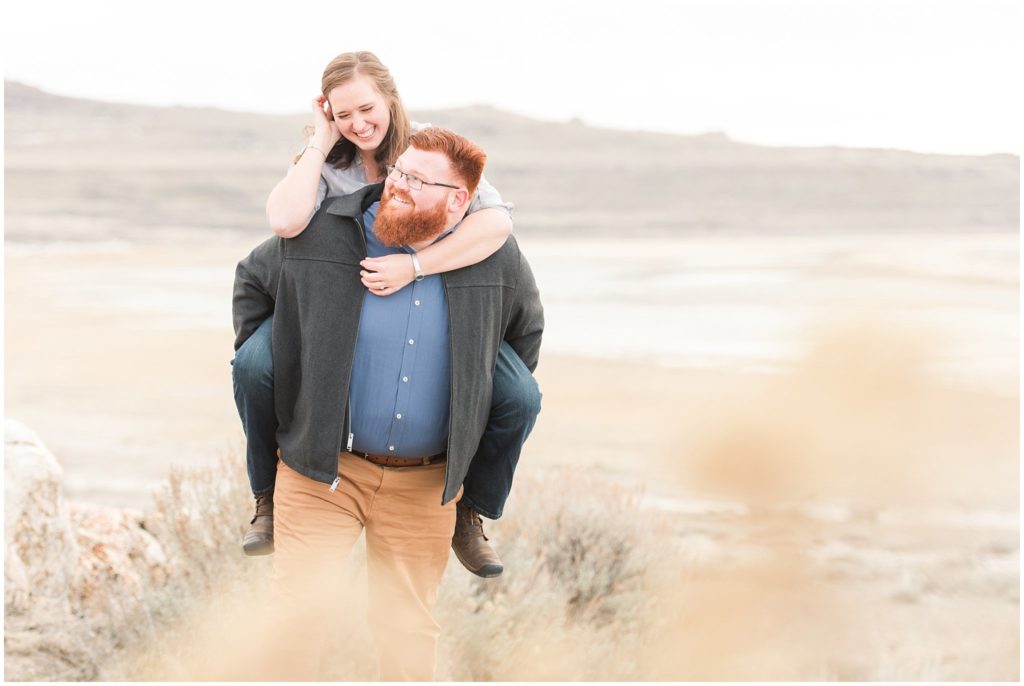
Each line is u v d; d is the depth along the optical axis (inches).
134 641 175.9
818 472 466.9
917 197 5452.8
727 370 792.3
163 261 1838.1
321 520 133.6
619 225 3791.8
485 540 149.8
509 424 140.4
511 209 137.5
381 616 141.2
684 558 267.1
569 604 223.8
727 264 1924.2
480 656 188.1
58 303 1201.4
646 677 207.8
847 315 1074.7
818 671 234.8
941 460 506.9
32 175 4325.8
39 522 179.0
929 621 287.4
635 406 657.0
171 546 202.2
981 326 1011.3
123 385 728.3
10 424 186.5
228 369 803.4
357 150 137.0
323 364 128.2
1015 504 432.8
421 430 133.5
